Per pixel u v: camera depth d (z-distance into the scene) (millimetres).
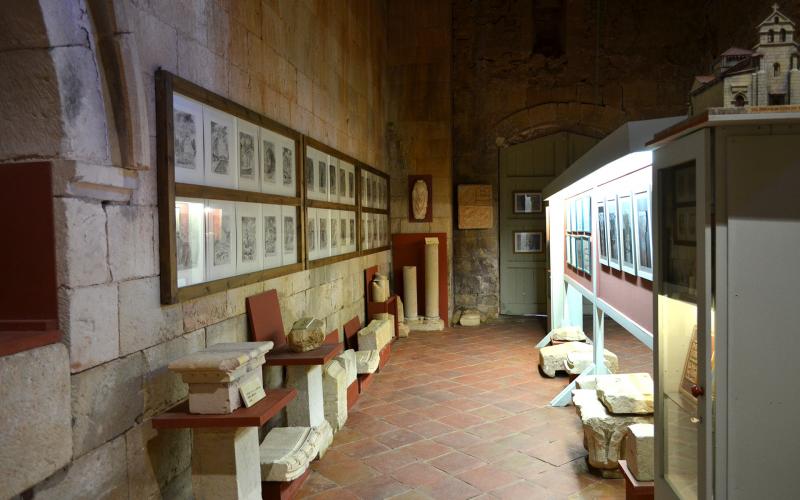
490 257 11086
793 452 2061
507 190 11148
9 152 2486
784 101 2029
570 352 6211
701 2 10594
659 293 2648
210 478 2938
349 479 4066
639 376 4285
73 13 2545
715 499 2096
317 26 6316
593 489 3871
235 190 4012
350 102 7828
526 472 4145
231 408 2838
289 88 5375
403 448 4629
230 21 4137
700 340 2139
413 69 10461
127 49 2689
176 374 3221
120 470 2734
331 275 6598
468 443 4711
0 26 2418
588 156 4055
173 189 3152
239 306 4125
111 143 2727
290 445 3801
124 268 2803
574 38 10828
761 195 2023
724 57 2143
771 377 2049
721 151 2033
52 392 2309
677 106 10711
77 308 2482
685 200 2311
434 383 6559
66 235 2434
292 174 5266
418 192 10414
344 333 7086
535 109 10883
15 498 2158
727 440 2078
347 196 7312
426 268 10125
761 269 2033
